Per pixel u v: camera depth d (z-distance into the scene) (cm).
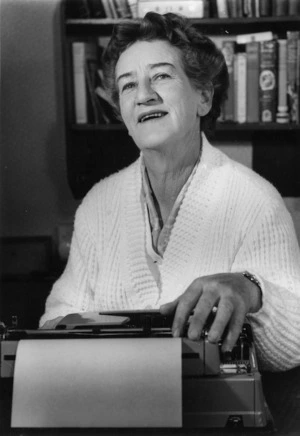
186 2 328
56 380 123
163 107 191
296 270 184
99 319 150
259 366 166
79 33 354
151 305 201
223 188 198
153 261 203
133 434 125
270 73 329
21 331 139
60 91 375
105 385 122
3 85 374
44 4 370
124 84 195
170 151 195
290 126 329
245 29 347
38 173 380
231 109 333
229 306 135
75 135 352
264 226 188
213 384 126
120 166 356
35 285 329
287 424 132
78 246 216
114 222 211
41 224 382
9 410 133
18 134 378
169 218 201
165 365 122
